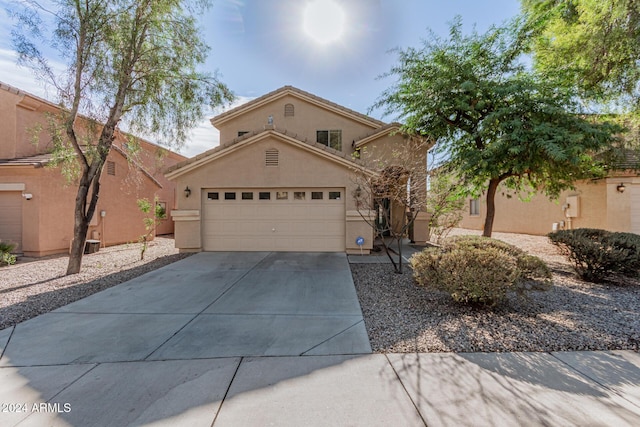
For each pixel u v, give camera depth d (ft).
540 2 35.12
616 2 26.02
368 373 10.86
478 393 9.61
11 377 10.75
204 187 35.94
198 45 30.73
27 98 42.06
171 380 10.53
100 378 10.68
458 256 16.22
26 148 42.60
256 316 16.62
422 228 43.45
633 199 40.50
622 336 13.47
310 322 15.72
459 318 15.78
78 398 9.58
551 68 32.12
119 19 26.55
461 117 34.71
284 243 35.91
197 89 31.76
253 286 22.40
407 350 12.56
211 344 13.28
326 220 35.58
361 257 33.19
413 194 25.36
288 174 35.22
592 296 19.36
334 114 51.80
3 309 17.78
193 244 36.14
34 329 14.92
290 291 21.15
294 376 10.73
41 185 37.86
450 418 8.50
